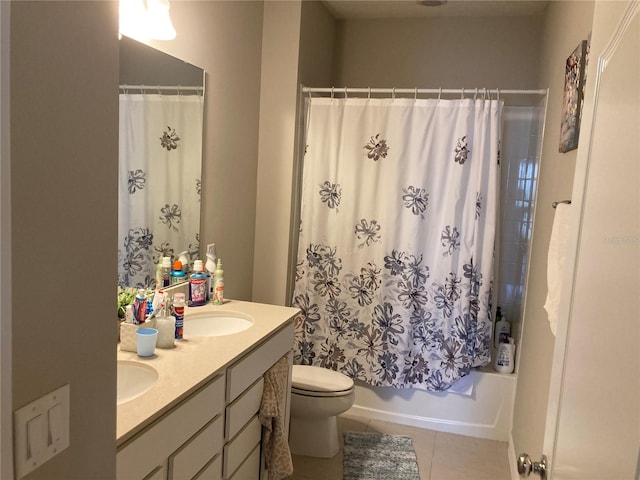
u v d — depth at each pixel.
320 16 3.33
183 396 1.41
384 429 3.09
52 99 0.71
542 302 2.37
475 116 2.81
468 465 2.74
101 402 0.87
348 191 2.96
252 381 1.90
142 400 1.34
